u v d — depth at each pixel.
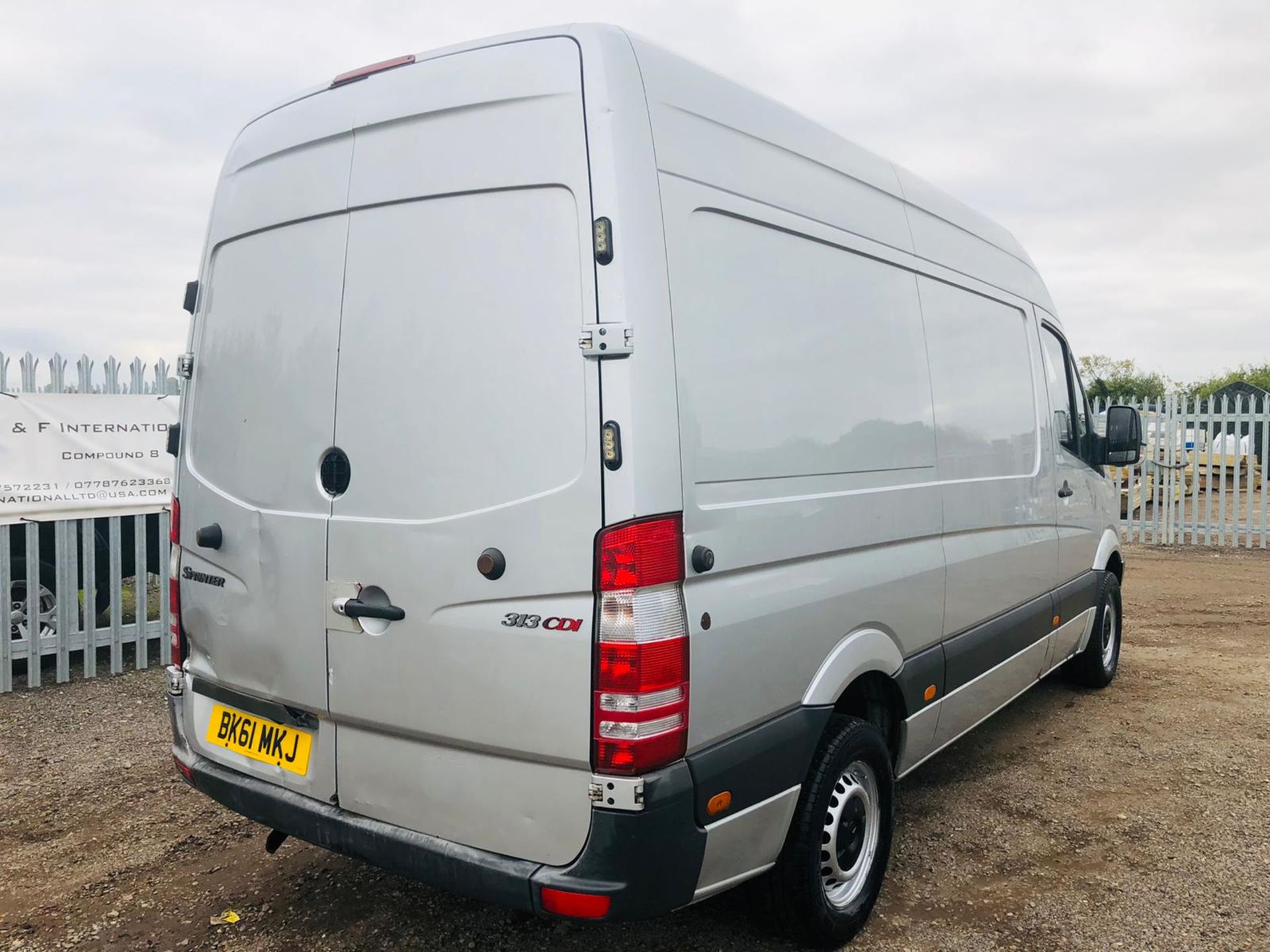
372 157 2.70
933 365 3.71
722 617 2.45
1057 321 5.32
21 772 4.58
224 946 3.07
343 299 2.72
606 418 2.24
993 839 3.89
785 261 2.88
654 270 2.33
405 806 2.58
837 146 3.31
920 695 3.48
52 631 6.20
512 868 2.35
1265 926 3.21
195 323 3.25
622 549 2.21
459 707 2.44
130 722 5.34
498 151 2.45
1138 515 13.99
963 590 3.84
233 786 2.94
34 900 3.37
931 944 3.10
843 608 2.98
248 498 2.93
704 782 2.37
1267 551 12.23
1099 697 5.95
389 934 3.13
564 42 2.40
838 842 3.03
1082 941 3.12
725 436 2.53
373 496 2.59
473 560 2.40
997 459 4.24
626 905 2.25
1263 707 5.73
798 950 3.02
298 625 2.76
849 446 3.10
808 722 2.79
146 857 3.71
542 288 2.36
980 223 4.50
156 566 6.69
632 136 2.35
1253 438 12.78
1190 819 4.09
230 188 3.16
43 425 5.85
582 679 2.25
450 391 2.47
